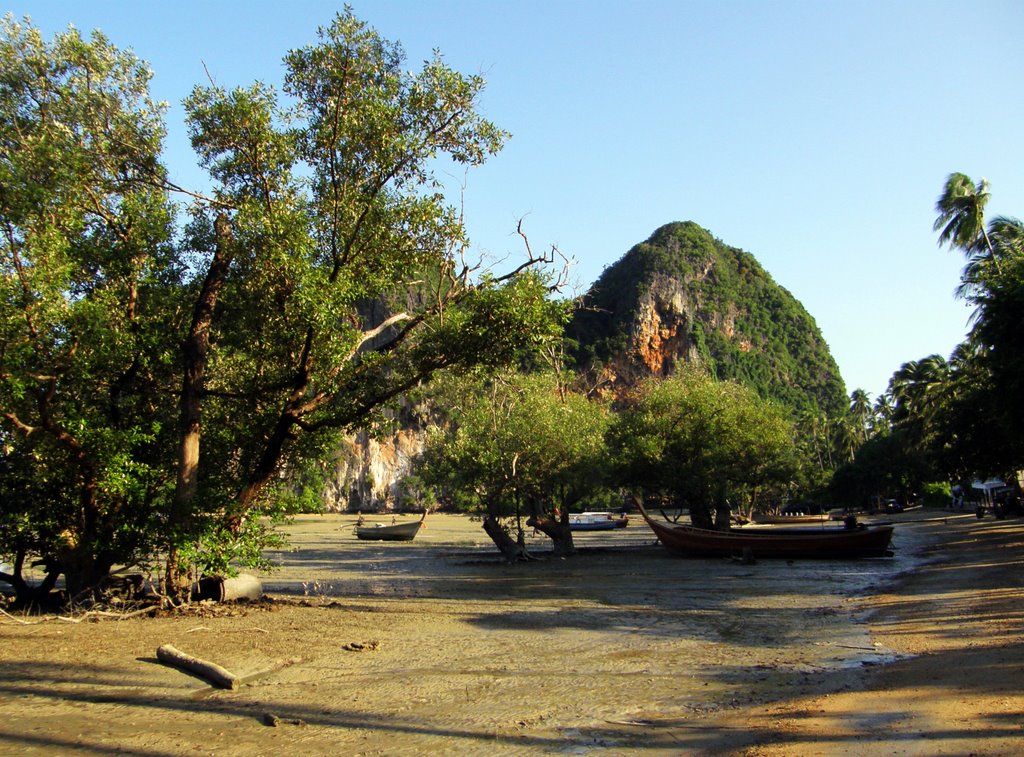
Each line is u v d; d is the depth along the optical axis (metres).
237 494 16.59
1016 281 22.25
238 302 15.84
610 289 165.62
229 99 15.23
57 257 12.77
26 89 14.55
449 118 16.27
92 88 15.03
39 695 9.30
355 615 16.11
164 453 16.61
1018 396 22.52
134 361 15.28
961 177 38.00
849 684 9.99
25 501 14.83
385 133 15.75
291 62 15.63
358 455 124.81
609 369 144.00
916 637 13.09
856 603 18.33
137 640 12.37
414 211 16.25
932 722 7.85
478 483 33.31
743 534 32.53
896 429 80.56
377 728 8.30
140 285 15.37
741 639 13.88
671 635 14.38
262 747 7.64
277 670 10.94
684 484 36.78
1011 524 42.75
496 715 8.80
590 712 8.93
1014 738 7.11
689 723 8.45
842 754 7.07
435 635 14.10
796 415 152.25
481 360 16.53
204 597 16.81
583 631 14.83
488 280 16.64
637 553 36.47
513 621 16.09
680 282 158.62
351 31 15.50
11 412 13.41
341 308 14.93
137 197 15.04
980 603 16.09
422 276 18.03
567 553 35.44
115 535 15.29
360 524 62.50
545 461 33.19
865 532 30.12
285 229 14.15
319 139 15.96
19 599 16.44
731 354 157.25
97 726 8.23
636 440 36.25
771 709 8.90
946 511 67.94
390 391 17.22
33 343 12.65
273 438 16.59
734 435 37.41
